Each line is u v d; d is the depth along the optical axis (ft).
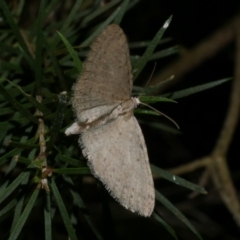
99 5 0.71
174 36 0.96
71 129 0.60
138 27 0.92
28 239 0.80
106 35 0.59
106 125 0.62
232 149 1.07
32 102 0.60
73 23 0.71
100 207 0.99
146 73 0.96
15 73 0.66
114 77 0.61
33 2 0.88
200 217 1.07
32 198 0.59
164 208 1.04
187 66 0.92
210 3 0.93
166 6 0.93
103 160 0.61
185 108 1.04
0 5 0.63
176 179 0.63
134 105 0.62
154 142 1.05
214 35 0.93
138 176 0.62
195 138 1.06
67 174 0.62
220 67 1.01
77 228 0.64
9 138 0.62
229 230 1.07
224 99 1.03
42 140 0.61
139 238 1.06
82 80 0.60
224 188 0.79
